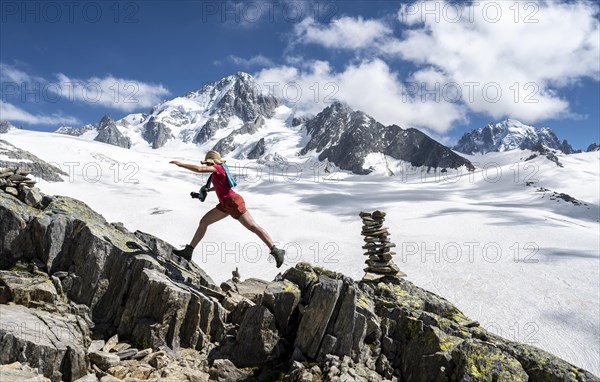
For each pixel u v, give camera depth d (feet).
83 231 37.29
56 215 38.34
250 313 35.42
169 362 32.45
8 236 36.14
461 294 322.55
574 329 261.85
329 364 32.42
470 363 31.89
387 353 35.12
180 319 34.96
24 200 39.50
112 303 36.11
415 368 33.81
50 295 33.83
